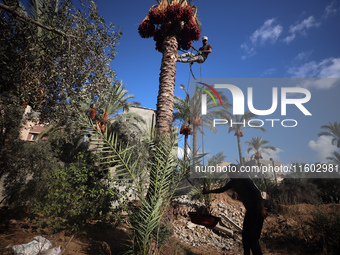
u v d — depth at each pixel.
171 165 2.72
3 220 3.85
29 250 2.68
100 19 3.74
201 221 2.95
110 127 12.47
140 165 2.80
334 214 4.18
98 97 3.86
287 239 4.51
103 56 3.69
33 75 3.18
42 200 4.24
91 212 4.01
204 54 6.04
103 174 4.16
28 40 3.15
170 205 4.18
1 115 3.98
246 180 3.13
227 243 4.88
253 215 2.97
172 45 5.45
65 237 3.40
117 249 3.25
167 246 3.20
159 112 4.71
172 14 5.40
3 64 3.12
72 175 4.35
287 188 8.21
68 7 3.54
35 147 4.66
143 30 5.87
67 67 3.37
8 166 4.41
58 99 3.49
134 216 2.52
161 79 5.12
